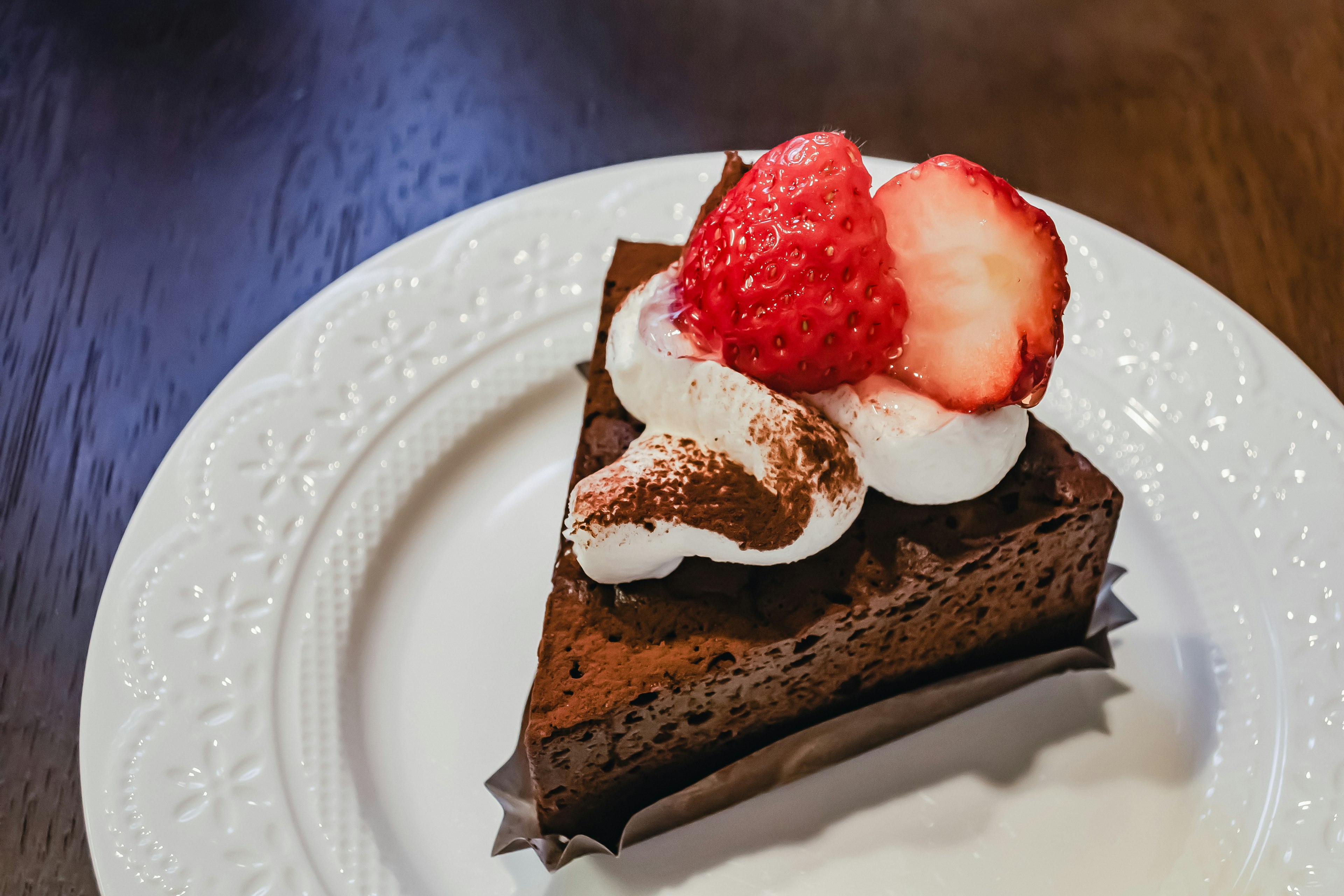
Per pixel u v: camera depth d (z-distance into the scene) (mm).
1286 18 397
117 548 325
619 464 277
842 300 264
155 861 275
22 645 313
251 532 308
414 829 285
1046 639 304
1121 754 291
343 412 322
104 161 384
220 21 409
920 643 289
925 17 406
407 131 388
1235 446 314
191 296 361
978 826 285
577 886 281
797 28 404
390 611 307
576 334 333
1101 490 282
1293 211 361
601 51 402
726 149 383
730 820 288
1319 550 301
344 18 409
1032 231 265
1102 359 326
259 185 379
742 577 278
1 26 406
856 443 275
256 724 289
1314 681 289
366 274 337
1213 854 279
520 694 298
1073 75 391
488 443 325
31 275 364
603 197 347
